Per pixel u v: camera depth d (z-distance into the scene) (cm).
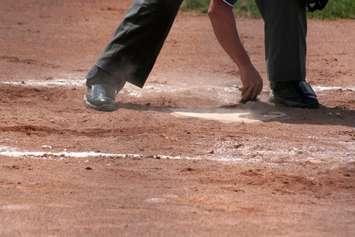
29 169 1427
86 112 1817
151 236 1138
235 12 3284
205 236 1141
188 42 2745
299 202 1302
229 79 2228
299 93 1933
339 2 3425
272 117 1834
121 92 2012
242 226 1188
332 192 1357
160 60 2455
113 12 3366
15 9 3369
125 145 1592
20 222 1185
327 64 2472
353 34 3020
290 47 1920
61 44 2686
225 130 1712
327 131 1736
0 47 2589
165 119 1781
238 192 1338
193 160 1508
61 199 1287
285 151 1582
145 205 1266
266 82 2184
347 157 1555
